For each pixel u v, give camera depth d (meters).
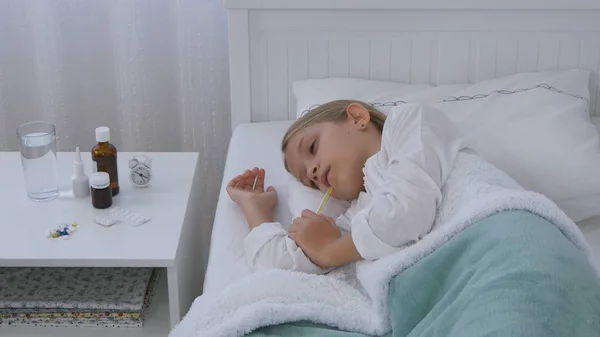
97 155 1.62
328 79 1.89
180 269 1.51
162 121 2.25
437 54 1.91
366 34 1.90
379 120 1.48
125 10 2.10
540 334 0.96
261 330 1.18
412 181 1.25
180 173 1.76
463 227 1.19
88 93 2.22
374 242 1.23
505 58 1.90
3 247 1.46
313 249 1.32
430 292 1.15
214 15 2.13
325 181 1.43
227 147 2.27
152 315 1.57
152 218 1.57
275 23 1.90
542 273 1.03
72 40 2.16
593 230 1.54
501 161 1.57
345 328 1.18
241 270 1.36
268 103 1.97
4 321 1.52
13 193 1.67
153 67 2.19
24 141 1.60
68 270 1.63
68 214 1.58
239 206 1.57
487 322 0.99
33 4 2.09
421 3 1.85
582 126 1.61
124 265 1.44
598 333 0.98
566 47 1.89
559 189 1.55
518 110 1.65
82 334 1.51
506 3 1.84
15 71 2.18
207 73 2.19
